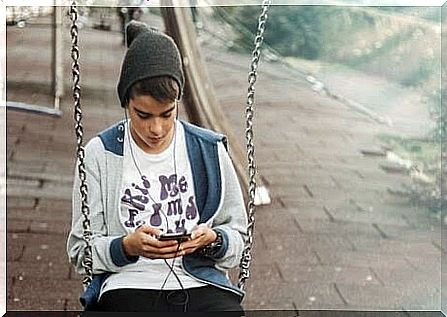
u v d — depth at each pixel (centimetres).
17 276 432
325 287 438
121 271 340
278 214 443
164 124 344
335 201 444
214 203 348
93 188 343
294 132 445
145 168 346
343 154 447
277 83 445
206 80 435
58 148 448
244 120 441
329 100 446
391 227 444
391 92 445
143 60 341
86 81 441
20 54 448
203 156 349
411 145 445
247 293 432
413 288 439
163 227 345
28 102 450
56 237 441
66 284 432
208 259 345
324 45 445
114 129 348
